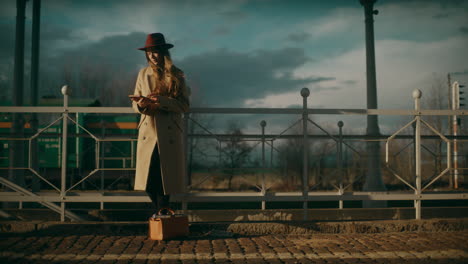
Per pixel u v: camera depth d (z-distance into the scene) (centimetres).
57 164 1137
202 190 827
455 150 838
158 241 472
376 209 613
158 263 376
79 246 443
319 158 845
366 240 485
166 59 482
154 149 479
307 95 561
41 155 1141
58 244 452
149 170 480
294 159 1024
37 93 1028
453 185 908
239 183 838
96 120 1130
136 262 379
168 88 477
